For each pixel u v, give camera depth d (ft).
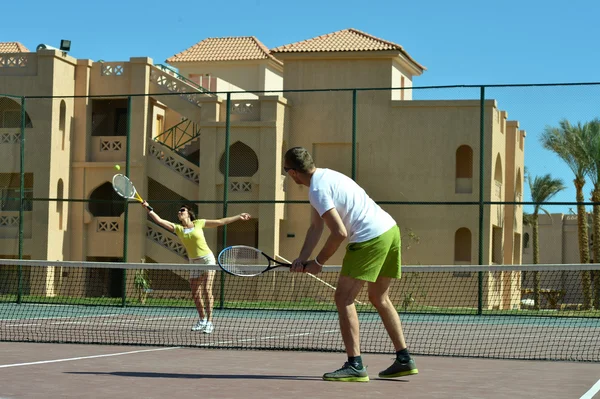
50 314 61.36
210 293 43.60
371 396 20.83
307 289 84.28
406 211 97.09
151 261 104.63
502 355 34.65
